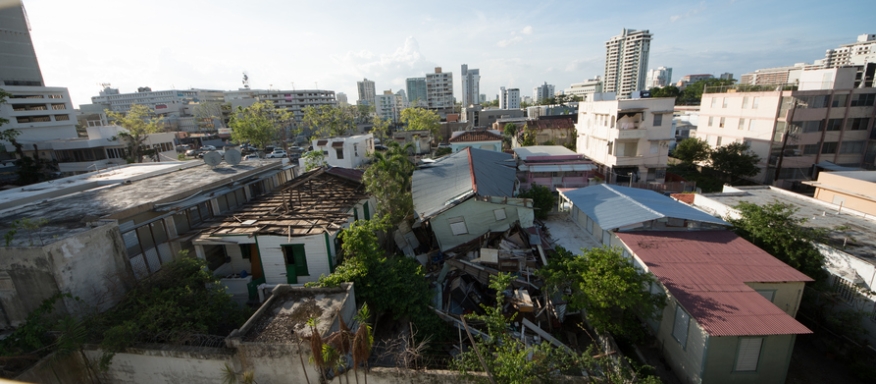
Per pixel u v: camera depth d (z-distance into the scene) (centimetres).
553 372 913
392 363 1077
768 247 1465
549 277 1323
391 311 1301
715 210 1977
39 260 970
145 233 1331
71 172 3938
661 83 19175
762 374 1045
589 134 4028
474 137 4209
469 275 1590
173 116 10656
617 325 1231
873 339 1211
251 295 1420
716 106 3934
